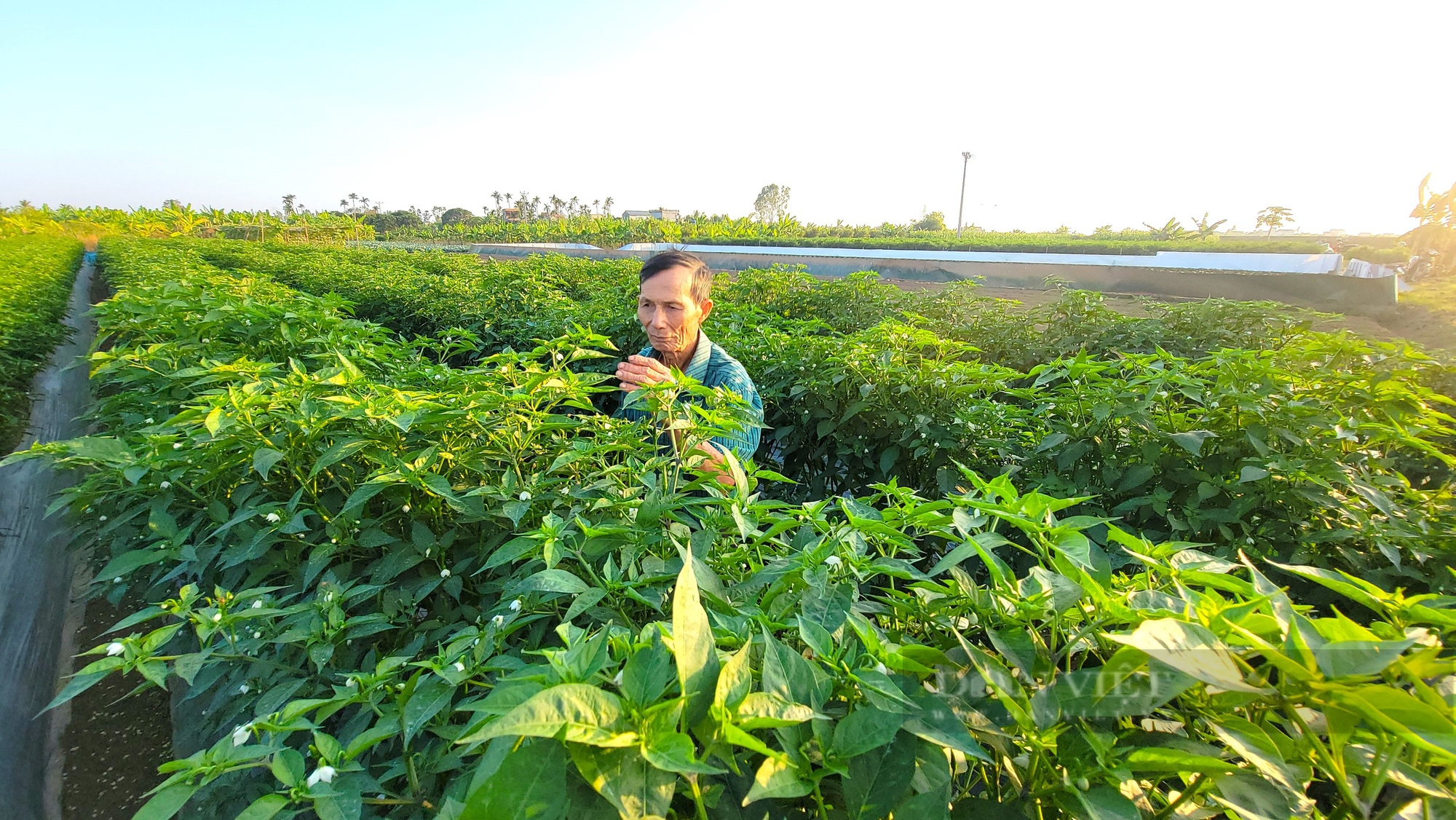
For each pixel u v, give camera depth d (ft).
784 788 2.53
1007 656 3.25
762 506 5.13
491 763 2.74
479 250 134.00
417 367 9.04
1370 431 9.19
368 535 6.18
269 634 5.31
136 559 6.24
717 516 5.35
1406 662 2.37
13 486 13.38
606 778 2.40
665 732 2.45
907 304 24.17
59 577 11.26
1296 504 8.77
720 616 3.71
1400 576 8.11
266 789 5.44
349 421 6.88
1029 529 3.83
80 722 8.81
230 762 3.50
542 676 2.89
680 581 2.83
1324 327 32.78
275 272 49.42
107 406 11.10
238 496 6.73
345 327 13.43
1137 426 9.56
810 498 13.55
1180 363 9.56
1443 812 2.50
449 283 30.71
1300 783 2.54
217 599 5.02
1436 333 34.58
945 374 11.94
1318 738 2.76
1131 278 54.03
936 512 4.80
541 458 6.99
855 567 4.21
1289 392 9.38
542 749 2.49
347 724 5.00
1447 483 9.54
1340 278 43.34
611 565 4.73
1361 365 10.42
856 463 12.85
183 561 6.83
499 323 25.30
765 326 15.99
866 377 12.39
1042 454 10.33
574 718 2.39
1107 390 9.26
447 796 3.34
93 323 36.83
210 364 8.70
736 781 3.00
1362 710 2.33
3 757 7.86
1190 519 8.86
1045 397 10.28
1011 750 3.11
